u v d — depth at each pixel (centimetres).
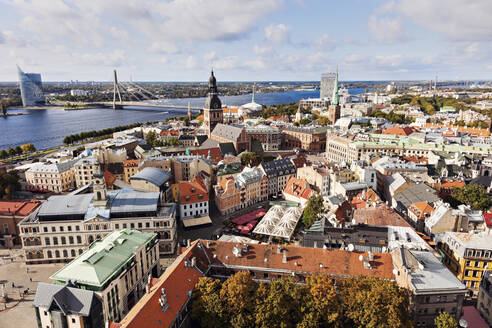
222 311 8638
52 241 13450
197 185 17100
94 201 13638
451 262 12044
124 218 13688
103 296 9244
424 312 8812
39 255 13525
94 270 9519
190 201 16550
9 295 11656
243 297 8700
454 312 8906
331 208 15288
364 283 8806
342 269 9975
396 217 13138
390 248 10831
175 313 8506
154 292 8494
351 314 8481
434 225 13338
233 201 18350
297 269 10175
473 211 14012
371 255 10075
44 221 13300
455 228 13325
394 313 7950
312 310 8581
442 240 12669
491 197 17238
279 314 8538
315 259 10331
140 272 11256
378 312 8075
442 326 8031
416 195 16488
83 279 9300
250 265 10462
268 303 8600
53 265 13512
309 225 14912
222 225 16750
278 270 10238
